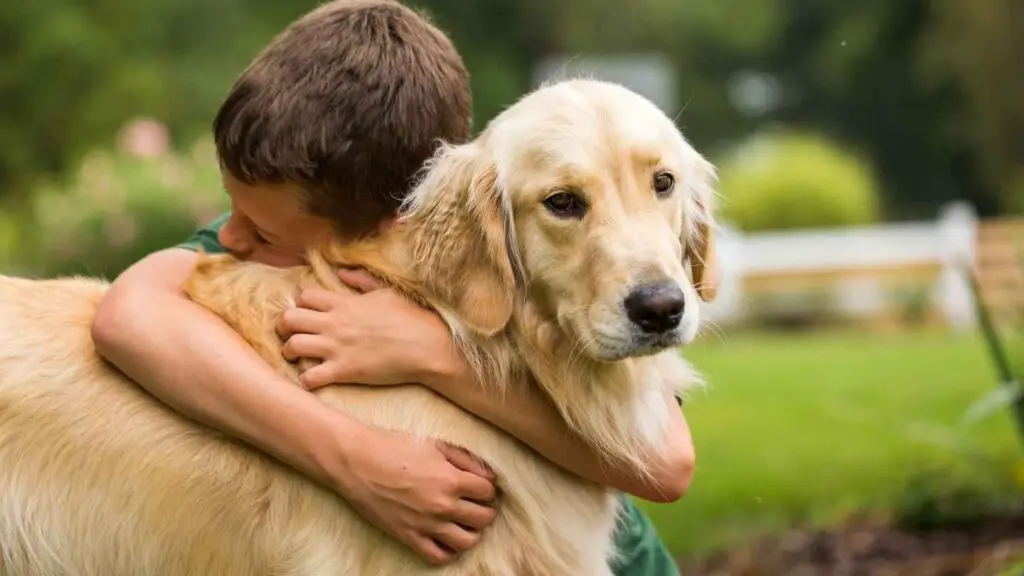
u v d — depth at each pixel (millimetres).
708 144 49438
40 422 3404
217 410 3289
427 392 3434
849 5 46000
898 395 10555
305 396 3314
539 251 3379
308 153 3521
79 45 28750
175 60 30797
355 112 3559
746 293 19703
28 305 3582
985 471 7062
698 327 3330
